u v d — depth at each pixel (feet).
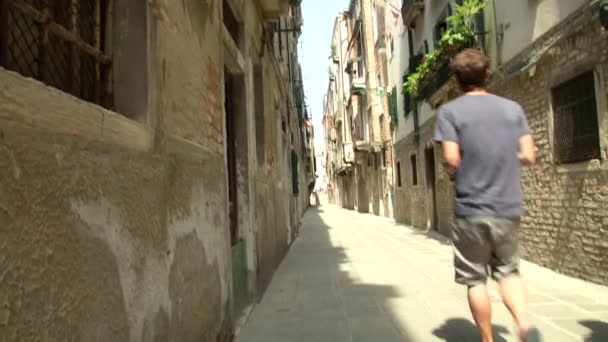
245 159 19.57
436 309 16.75
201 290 10.68
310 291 20.94
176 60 9.70
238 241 18.37
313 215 98.37
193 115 10.90
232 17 19.39
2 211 4.27
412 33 50.85
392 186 69.97
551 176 23.09
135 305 7.00
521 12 25.04
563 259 22.25
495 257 10.45
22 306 4.47
